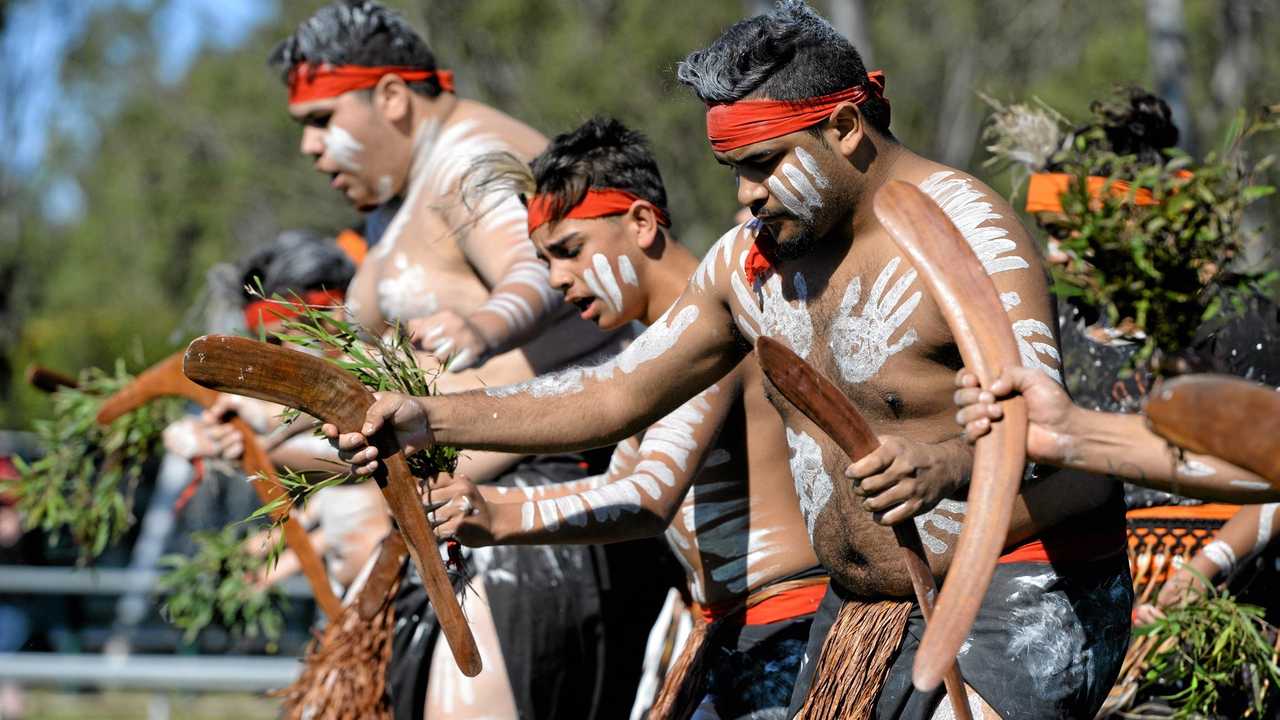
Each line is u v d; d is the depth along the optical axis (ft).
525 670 31.63
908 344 21.36
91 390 40.16
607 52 118.62
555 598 31.83
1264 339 27.27
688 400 24.59
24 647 70.03
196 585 42.14
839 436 19.27
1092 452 17.65
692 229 119.14
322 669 32.45
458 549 25.64
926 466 18.84
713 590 27.40
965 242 18.74
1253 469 16.01
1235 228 20.38
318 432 22.58
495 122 34.99
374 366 24.76
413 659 32.17
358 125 34.45
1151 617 27.68
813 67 20.88
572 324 32.63
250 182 157.17
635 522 26.21
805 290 22.45
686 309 24.21
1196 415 16.06
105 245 200.34
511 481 32.32
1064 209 20.30
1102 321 29.55
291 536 34.30
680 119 116.78
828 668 22.80
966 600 17.51
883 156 21.56
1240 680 27.07
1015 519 21.12
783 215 21.42
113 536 40.29
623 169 27.73
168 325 151.64
